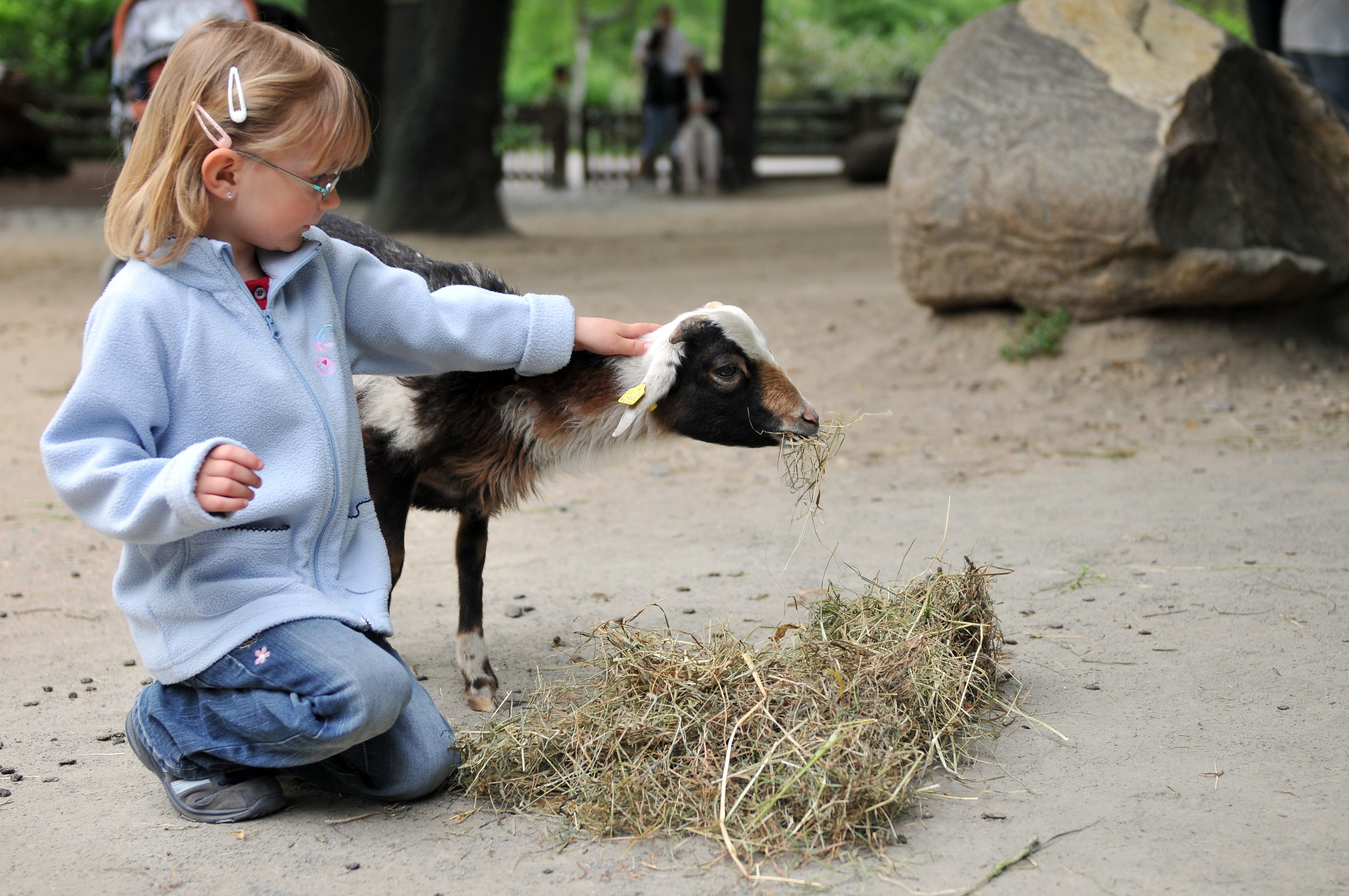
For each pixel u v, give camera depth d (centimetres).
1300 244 748
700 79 2236
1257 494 537
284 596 267
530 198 2183
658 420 350
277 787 289
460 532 370
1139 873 248
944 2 4094
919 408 722
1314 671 352
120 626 422
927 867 254
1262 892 240
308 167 261
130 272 262
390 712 263
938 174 770
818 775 269
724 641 325
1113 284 724
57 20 2973
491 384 338
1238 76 738
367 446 335
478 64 1494
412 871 258
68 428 249
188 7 615
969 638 341
